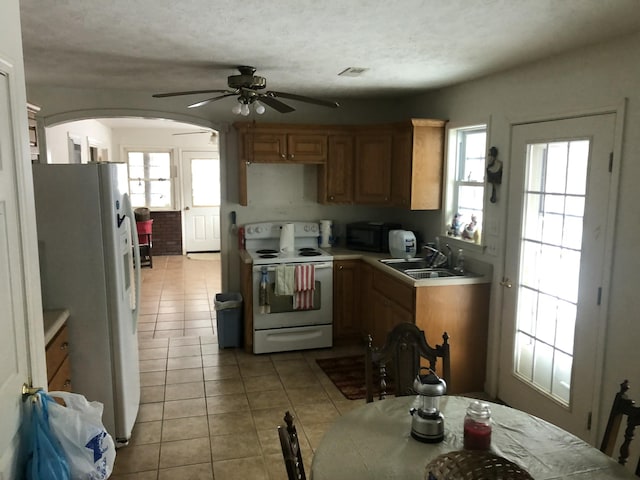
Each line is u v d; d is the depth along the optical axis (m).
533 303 3.34
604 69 2.69
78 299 2.86
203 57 3.20
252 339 4.61
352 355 4.61
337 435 1.91
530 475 1.57
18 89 1.63
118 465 2.87
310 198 5.27
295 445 1.58
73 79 4.07
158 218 9.49
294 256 4.70
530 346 3.38
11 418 1.52
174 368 4.29
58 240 2.80
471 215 4.16
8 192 1.53
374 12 2.27
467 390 3.84
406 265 4.35
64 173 2.77
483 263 3.81
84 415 1.75
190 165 9.47
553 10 2.20
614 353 2.67
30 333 1.69
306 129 4.77
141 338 5.07
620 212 2.61
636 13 2.21
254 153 4.70
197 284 7.46
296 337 4.67
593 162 2.77
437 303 3.69
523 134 3.35
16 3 1.63
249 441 3.14
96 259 2.85
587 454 1.80
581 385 2.90
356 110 5.19
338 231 5.37
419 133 4.33
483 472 1.54
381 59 3.21
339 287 4.79
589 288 2.82
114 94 4.64
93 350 2.92
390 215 5.45
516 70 3.41
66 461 1.69
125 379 3.01
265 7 2.22
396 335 2.44
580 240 2.92
